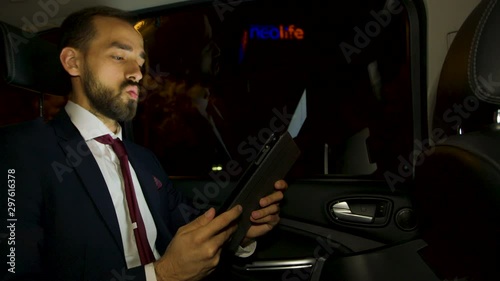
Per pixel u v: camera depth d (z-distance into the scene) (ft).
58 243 3.29
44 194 3.38
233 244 3.90
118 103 4.04
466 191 2.48
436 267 3.37
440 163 2.72
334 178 5.34
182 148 6.56
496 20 2.41
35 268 3.06
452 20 4.70
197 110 6.88
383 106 5.58
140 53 4.35
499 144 2.37
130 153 4.65
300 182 5.28
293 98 6.44
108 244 3.46
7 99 6.11
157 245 4.23
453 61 2.77
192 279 3.17
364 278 3.71
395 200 4.88
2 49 4.06
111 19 4.20
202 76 6.93
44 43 4.41
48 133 3.73
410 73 5.01
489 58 2.40
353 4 5.85
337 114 5.82
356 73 5.84
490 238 2.42
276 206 4.28
